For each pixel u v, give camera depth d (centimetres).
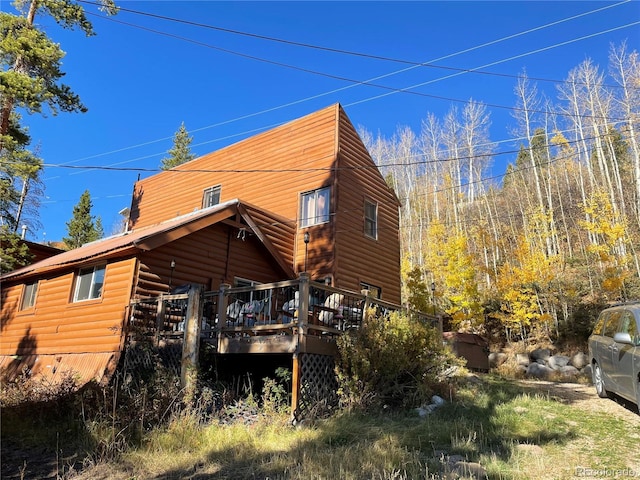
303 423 719
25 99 1611
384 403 814
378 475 454
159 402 716
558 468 487
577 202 3134
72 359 1162
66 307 1247
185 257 1192
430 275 2739
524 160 3841
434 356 894
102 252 1117
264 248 1402
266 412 754
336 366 812
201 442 624
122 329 1044
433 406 805
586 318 2011
